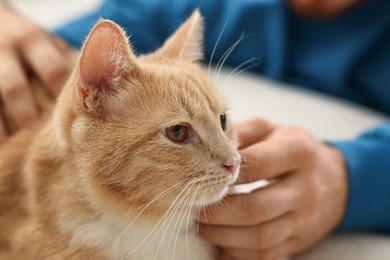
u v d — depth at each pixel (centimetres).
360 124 67
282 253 46
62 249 44
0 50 53
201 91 44
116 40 40
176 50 49
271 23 77
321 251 48
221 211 43
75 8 108
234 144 45
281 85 78
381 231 53
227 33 80
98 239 43
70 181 43
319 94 77
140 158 41
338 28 75
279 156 43
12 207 47
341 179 50
